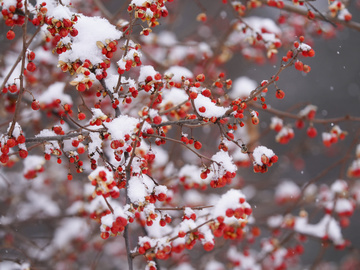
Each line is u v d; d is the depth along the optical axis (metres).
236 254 5.00
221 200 2.49
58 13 2.30
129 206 2.37
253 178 9.27
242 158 4.55
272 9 9.49
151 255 2.57
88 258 6.34
